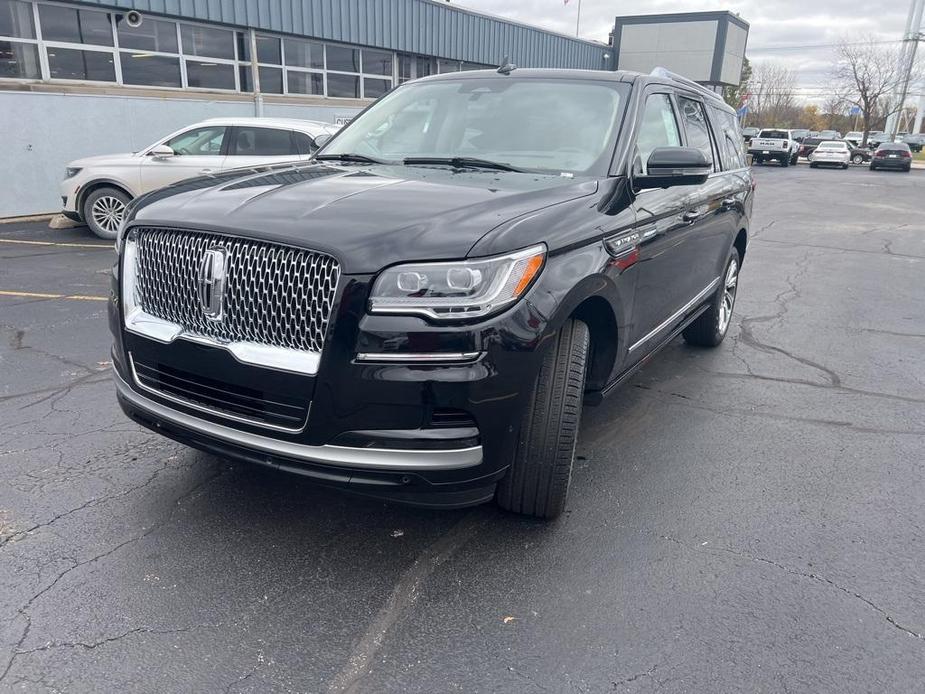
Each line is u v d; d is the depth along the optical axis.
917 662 2.46
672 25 34.19
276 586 2.76
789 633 2.59
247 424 2.66
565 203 3.09
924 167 41.66
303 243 2.51
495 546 3.07
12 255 9.25
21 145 12.20
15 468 3.59
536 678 2.35
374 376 2.46
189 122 14.48
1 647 2.38
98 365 5.13
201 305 2.71
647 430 4.34
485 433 2.60
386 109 4.46
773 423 4.50
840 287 8.80
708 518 3.36
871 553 3.12
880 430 4.43
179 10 13.78
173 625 2.53
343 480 2.56
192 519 3.19
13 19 11.89
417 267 2.47
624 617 2.65
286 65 16.52
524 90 4.15
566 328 3.02
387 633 2.54
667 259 4.00
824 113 81.38
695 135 4.84
